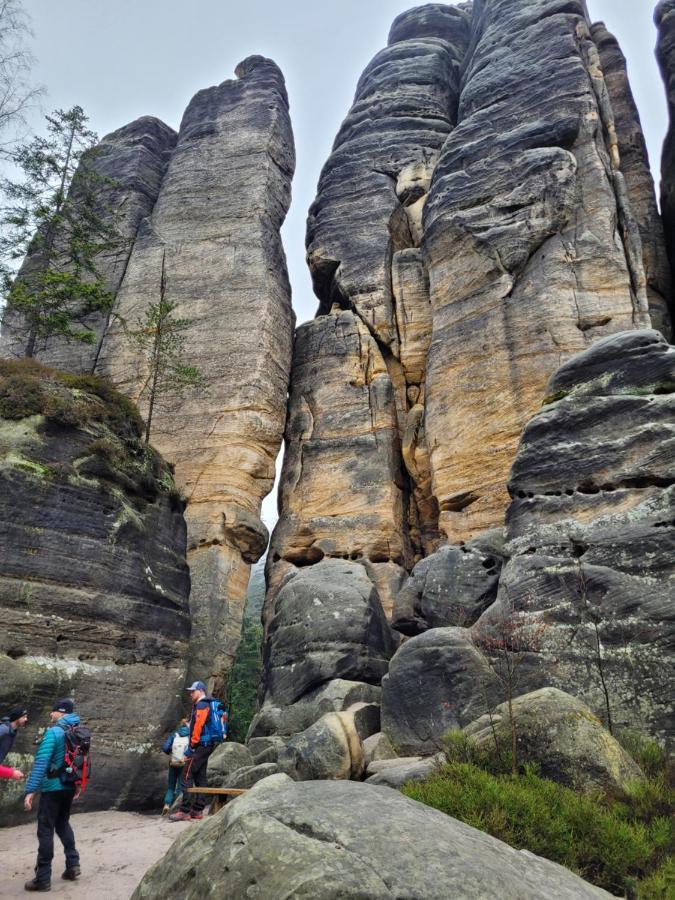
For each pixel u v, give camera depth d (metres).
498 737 9.70
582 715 9.49
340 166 35.62
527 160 26.22
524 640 13.33
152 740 16.97
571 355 22.33
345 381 29.84
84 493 17.53
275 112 35.50
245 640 41.41
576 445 15.20
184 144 35.78
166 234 32.62
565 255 23.92
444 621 16.70
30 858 10.32
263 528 27.31
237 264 30.98
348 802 5.86
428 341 29.42
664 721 11.36
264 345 29.05
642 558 12.93
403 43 40.47
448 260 26.56
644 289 23.34
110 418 19.58
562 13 30.91
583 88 27.39
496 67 31.06
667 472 13.75
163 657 18.12
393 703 14.20
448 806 7.78
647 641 12.06
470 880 4.96
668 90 30.52
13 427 17.22
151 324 28.19
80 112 29.80
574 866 7.20
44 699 15.09
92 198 30.11
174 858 5.88
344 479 27.86
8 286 25.62
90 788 15.38
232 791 11.43
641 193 29.56
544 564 13.95
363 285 31.33
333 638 19.75
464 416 23.72
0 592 15.20
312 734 12.45
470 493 22.81
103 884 8.28
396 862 5.03
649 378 15.34
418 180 33.75
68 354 30.17
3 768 8.13
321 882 4.75
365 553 26.22
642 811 8.31
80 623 16.33
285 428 30.44
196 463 27.25
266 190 33.00
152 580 18.58
